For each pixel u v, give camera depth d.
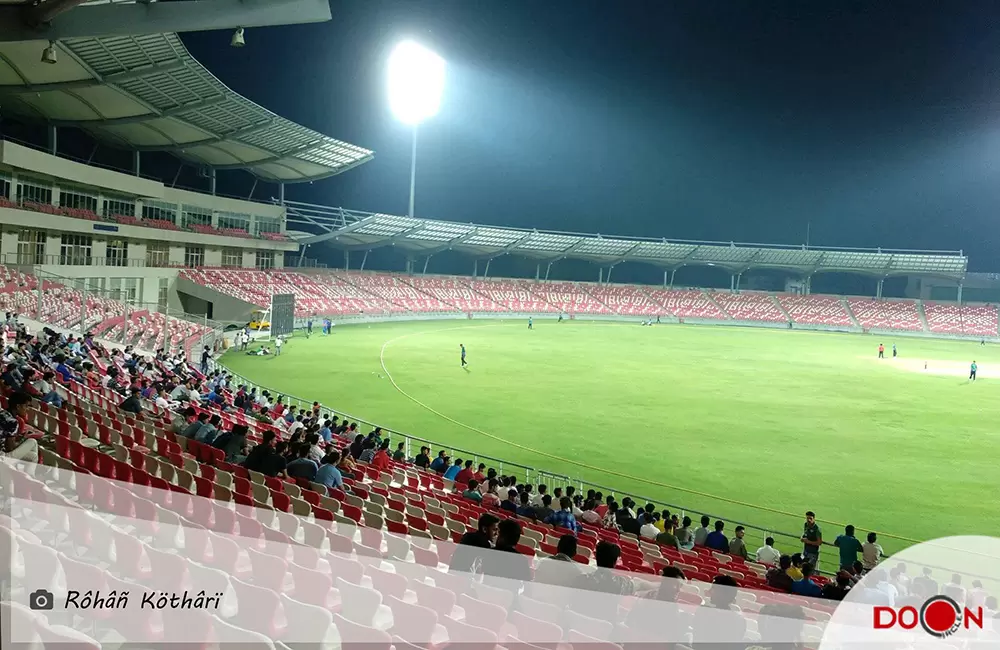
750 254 111.25
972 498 22.38
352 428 24.56
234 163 70.12
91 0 15.65
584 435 29.30
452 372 44.34
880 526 19.92
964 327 97.12
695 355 59.28
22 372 16.16
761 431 30.94
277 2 15.83
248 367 43.81
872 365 56.69
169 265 63.09
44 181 47.22
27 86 42.16
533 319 97.81
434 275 102.38
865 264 107.06
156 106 50.22
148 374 24.84
